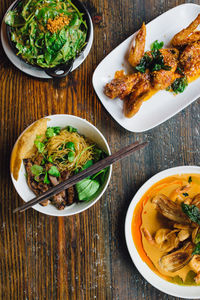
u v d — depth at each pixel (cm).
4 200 62
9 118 62
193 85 65
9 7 61
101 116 64
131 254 60
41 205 57
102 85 63
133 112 61
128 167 64
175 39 63
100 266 63
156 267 62
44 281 63
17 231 62
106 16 64
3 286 62
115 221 63
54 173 57
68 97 63
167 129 65
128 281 63
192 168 62
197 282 61
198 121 66
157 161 65
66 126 60
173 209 61
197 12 64
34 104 63
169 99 64
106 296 63
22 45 57
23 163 56
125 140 64
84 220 63
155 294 64
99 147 61
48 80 63
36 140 57
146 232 62
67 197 57
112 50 63
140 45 60
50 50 57
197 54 62
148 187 61
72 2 59
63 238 63
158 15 65
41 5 57
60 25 56
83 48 59
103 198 63
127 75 63
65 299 63
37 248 62
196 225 59
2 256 62
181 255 61
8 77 62
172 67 62
